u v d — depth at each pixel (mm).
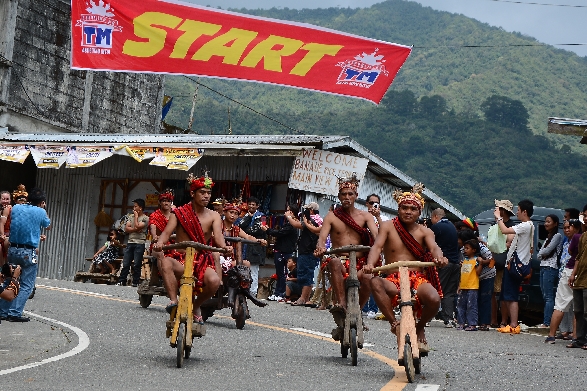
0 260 10023
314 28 18047
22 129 29203
